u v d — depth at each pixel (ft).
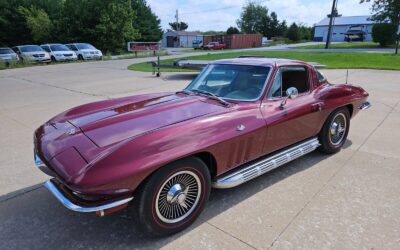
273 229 8.89
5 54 75.51
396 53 74.13
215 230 8.88
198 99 10.96
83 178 6.98
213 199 10.54
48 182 8.45
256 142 10.18
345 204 10.16
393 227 8.93
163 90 33.60
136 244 8.34
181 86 36.29
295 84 12.42
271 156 11.26
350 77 40.32
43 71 59.62
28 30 137.39
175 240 8.49
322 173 12.48
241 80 11.67
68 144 8.21
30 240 8.55
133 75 49.16
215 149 8.87
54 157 7.95
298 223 9.16
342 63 58.03
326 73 44.60
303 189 11.19
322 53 80.59
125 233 8.82
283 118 10.98
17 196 10.93
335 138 14.51
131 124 8.82
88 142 8.07
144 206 7.80
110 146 7.67
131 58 95.20
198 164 8.63
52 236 8.71
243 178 9.91
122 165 7.23
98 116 9.80
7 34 136.67
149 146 7.71
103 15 119.24
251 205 10.15
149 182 7.71
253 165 10.48
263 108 10.66
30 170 13.03
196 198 8.96
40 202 10.52
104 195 7.09
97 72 54.75
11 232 8.89
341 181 11.77
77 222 9.37
